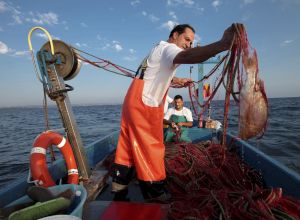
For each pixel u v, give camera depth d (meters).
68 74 2.86
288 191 2.47
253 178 3.23
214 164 3.31
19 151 12.80
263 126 1.83
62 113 2.88
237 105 1.86
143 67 2.50
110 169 3.35
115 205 2.19
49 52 2.78
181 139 5.06
